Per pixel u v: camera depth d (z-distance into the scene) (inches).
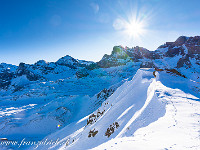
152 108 915.4
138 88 1658.5
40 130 3189.0
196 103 853.2
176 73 2223.2
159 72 2218.3
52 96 6348.4
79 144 1477.6
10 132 3100.4
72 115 3715.6
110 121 1430.9
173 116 621.0
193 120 545.3
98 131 1434.5
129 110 1227.9
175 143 364.8
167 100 907.4
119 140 457.4
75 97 4608.8
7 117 3878.0
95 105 3912.4
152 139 419.2
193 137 391.5
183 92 1211.2
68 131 2541.8
